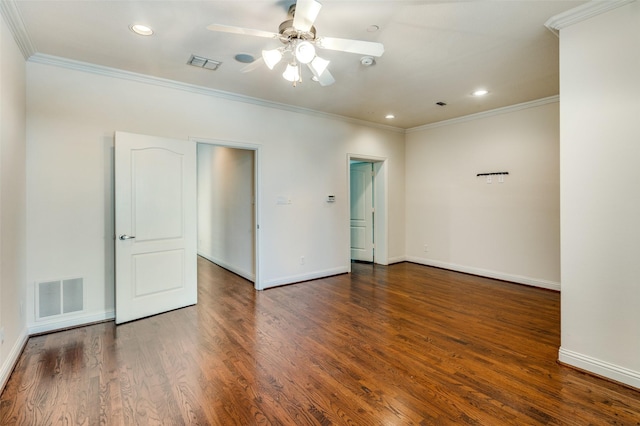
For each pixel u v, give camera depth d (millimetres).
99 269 3385
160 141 3594
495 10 2387
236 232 5539
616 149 2219
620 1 2150
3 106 2303
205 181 6973
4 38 2320
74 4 2277
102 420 1897
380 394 2148
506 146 4934
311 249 5102
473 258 5430
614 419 1898
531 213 4699
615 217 2234
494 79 3746
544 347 2809
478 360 2592
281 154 4715
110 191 3436
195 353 2701
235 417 1926
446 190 5785
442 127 5805
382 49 2275
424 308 3805
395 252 6352
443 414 1950
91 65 3281
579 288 2406
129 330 3172
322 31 2666
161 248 3625
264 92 4156
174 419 1906
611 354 2270
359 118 5520
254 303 3986
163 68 3398
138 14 2418
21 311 2795
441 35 2742
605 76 2250
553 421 1885
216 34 2719
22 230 2844
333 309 3771
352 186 6773
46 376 2350
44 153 3102
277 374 2389
